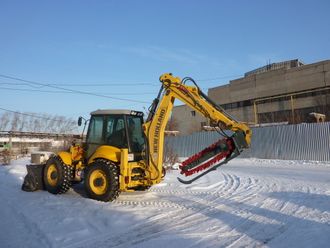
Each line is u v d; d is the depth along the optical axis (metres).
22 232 6.21
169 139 31.22
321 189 10.53
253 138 25.34
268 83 43.09
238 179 13.84
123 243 5.59
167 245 5.45
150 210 7.98
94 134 10.23
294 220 6.88
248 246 5.34
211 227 6.50
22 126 59.06
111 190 8.92
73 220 7.04
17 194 10.32
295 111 40.03
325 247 5.19
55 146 33.34
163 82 9.06
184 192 10.69
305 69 39.31
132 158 9.45
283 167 19.05
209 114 8.45
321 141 21.66
